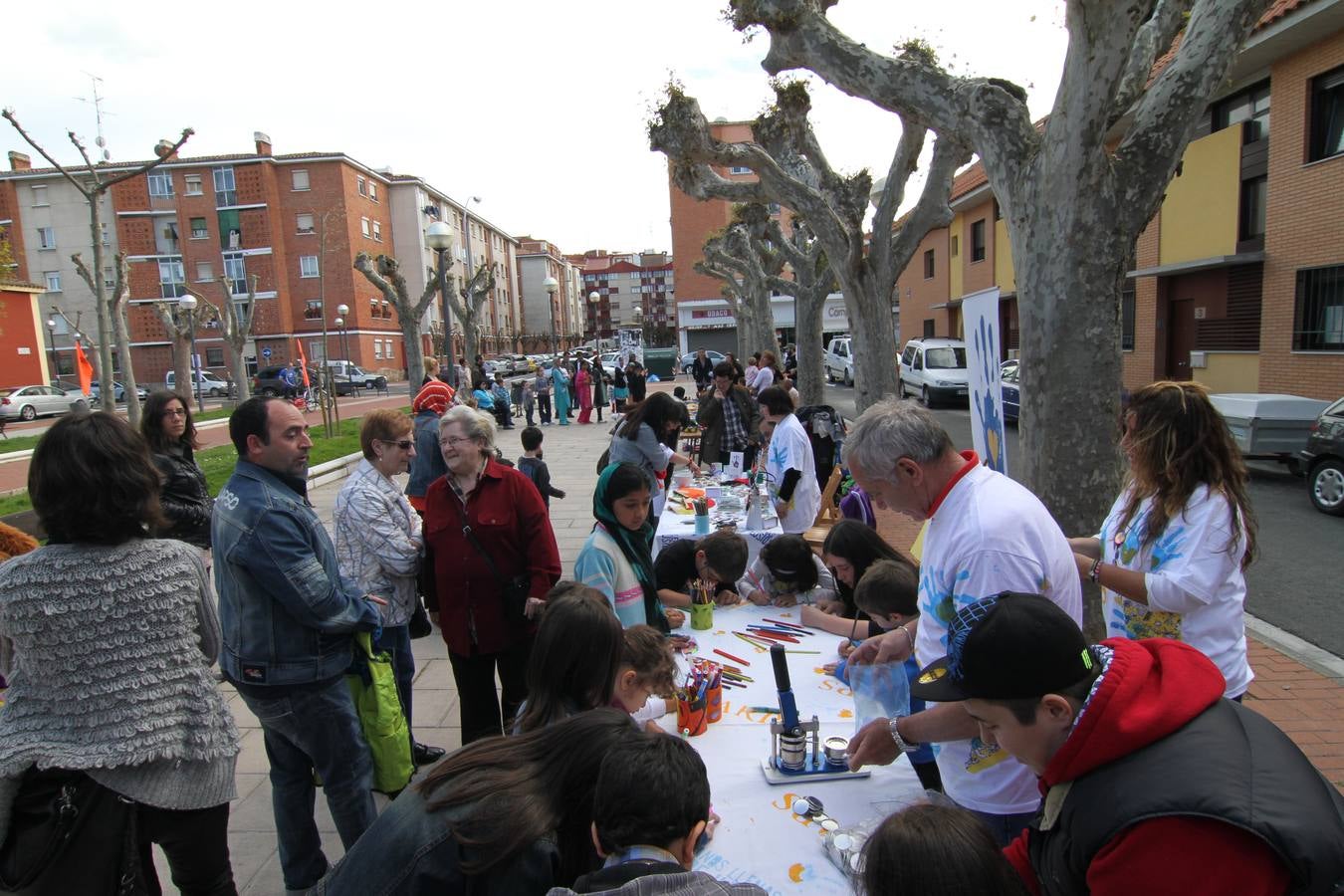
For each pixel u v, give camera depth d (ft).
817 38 16.70
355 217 158.92
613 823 4.46
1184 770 3.68
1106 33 11.06
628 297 406.82
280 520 8.32
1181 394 7.32
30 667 6.52
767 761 7.44
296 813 9.17
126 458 6.75
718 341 159.94
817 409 23.58
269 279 152.66
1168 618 7.44
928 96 14.84
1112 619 8.16
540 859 4.60
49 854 6.40
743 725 8.29
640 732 5.02
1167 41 13.91
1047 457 12.68
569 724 5.16
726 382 31.35
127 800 6.63
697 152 27.27
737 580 12.86
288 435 8.68
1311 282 41.37
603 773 4.59
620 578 10.00
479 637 11.10
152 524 7.04
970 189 73.56
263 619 8.46
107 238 148.46
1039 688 4.12
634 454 18.75
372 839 4.71
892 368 28.50
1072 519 12.56
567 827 4.85
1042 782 4.51
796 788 7.02
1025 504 6.16
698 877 4.22
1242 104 46.91
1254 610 18.15
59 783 6.51
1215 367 49.01
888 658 8.08
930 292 96.02
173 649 6.90
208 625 7.48
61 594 6.48
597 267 424.87
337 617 8.62
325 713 8.77
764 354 44.50
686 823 4.47
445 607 11.22
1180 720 3.91
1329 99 40.40
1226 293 48.42
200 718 7.04
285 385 115.75
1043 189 12.34
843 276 28.12
